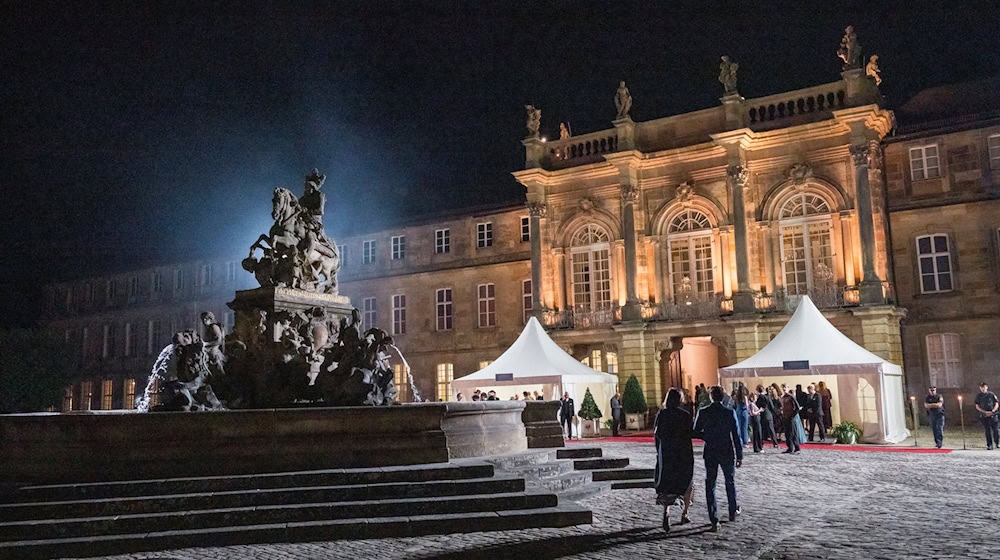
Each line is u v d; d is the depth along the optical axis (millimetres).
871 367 27500
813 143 37469
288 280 17734
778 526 11555
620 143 41531
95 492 11688
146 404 27781
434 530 11258
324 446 12836
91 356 68625
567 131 45062
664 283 40844
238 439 12578
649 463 20156
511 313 47562
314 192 18891
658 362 39812
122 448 12367
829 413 30688
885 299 35000
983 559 9086
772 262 38125
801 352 28953
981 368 35281
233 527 11133
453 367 49125
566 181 43594
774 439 26609
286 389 16562
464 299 49219
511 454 15125
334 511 11516
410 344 50688
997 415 24750
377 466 12883
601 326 41000
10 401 54031
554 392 36031
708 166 39969
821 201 37469
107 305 68312
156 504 11461
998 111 36156
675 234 40812
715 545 10227
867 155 35844
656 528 11445
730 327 37750
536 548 10180
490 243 48938
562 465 15422
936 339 36500
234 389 16562
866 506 13383
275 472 12531
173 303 63375
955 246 36312
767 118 39031
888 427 27609
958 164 36562
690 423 11438
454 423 14250
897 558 9234
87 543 10562
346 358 16078
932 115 40219
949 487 15648
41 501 11570
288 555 10023
